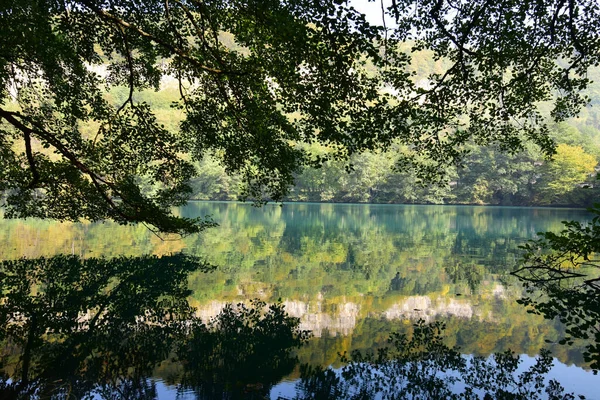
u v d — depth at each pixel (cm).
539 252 1507
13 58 816
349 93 611
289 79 605
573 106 790
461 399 398
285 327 641
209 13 643
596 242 650
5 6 646
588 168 4888
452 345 564
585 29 678
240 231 2294
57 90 932
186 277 991
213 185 6084
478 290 918
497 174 5397
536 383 441
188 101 858
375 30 486
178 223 1097
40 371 449
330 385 429
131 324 625
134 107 875
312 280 1031
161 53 802
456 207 5284
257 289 905
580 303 772
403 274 1133
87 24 765
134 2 755
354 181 5897
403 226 2814
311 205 5509
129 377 440
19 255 1205
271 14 517
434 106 749
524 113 803
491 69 712
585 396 409
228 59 714
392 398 403
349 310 755
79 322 625
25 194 1068
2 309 664
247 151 874
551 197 5122
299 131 762
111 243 1541
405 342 578
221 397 397
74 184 937
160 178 1050
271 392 412
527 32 692
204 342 559
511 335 604
